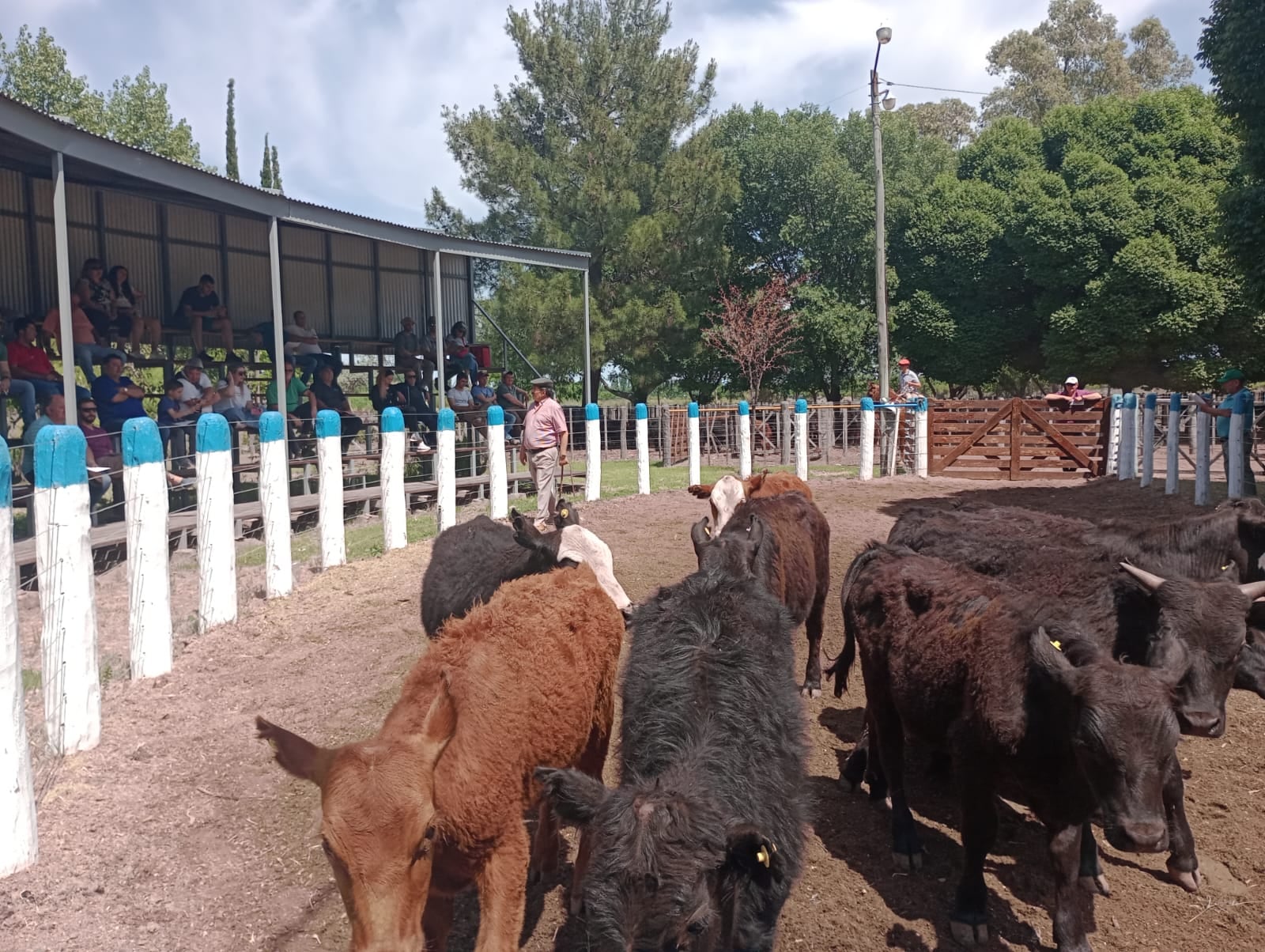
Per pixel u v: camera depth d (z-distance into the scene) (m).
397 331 19.47
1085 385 29.72
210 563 7.88
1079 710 3.85
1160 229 26.70
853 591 5.69
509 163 26.89
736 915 3.28
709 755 3.49
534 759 3.83
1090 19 52.94
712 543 5.43
